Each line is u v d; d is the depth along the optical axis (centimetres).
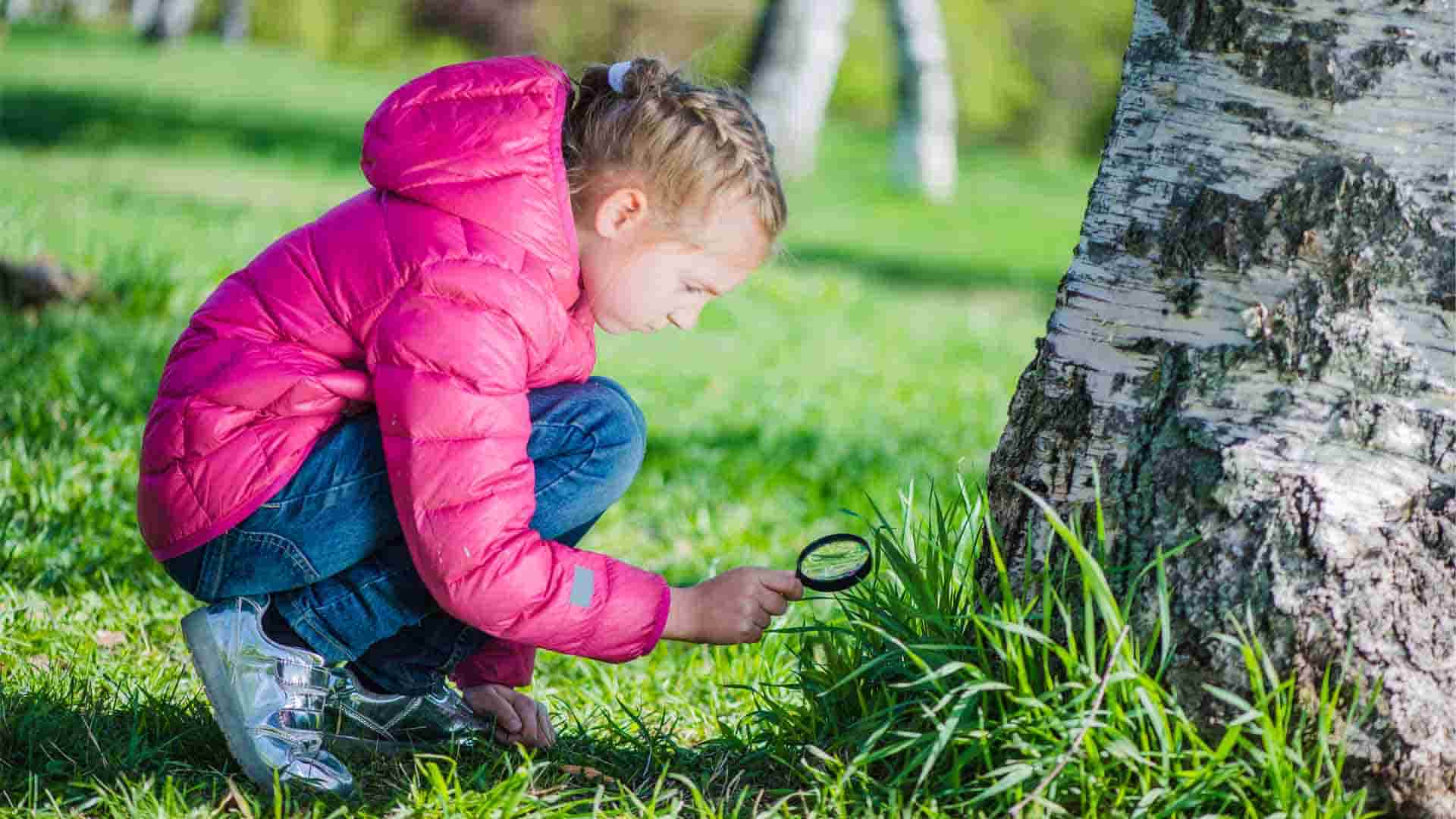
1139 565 241
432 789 249
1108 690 230
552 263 244
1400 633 230
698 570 483
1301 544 233
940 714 243
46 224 991
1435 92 235
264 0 3631
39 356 595
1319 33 237
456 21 3491
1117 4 3278
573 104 259
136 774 255
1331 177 237
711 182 251
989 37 3162
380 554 253
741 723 282
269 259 251
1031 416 256
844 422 768
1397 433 236
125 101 2017
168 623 361
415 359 236
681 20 3072
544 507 262
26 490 427
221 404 243
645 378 834
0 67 2308
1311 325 238
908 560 259
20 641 327
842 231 1795
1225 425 240
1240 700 223
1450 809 228
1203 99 244
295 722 252
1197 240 242
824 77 2042
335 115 2206
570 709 308
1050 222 2050
